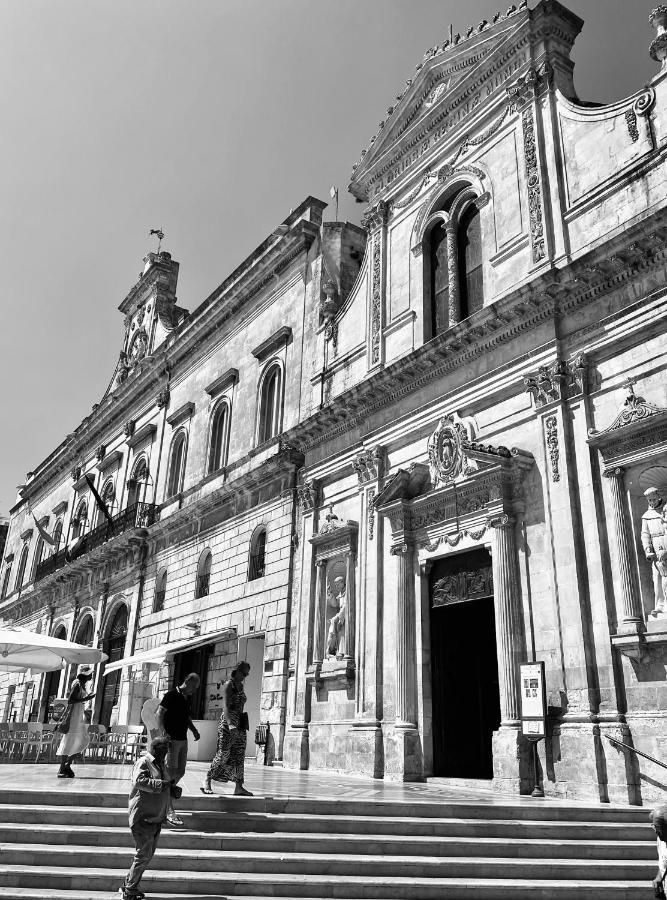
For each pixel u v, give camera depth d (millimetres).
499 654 14133
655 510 12211
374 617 17969
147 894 7785
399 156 21578
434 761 15852
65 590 40656
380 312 20922
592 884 8312
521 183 16938
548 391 14516
